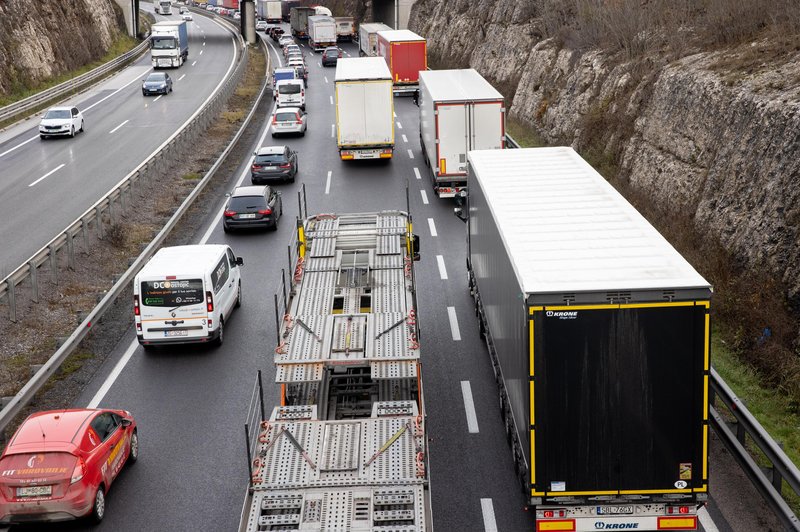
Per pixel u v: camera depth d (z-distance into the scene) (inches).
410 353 533.0
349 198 1337.4
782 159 791.7
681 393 413.4
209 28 5418.3
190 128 1771.7
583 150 1443.2
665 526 426.6
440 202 1299.2
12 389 685.3
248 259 1042.7
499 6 2748.5
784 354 655.8
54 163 1625.2
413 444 454.3
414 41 2578.7
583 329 411.8
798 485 440.5
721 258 813.2
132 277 927.0
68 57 3152.1
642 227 530.9
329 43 4092.0
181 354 763.4
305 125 1979.6
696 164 1011.9
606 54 1601.9
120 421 552.7
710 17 1250.0
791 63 934.4
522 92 2033.7
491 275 636.7
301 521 402.9
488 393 665.0
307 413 489.4
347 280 658.2
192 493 529.7
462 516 491.8
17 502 470.0
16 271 840.9
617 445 418.0
